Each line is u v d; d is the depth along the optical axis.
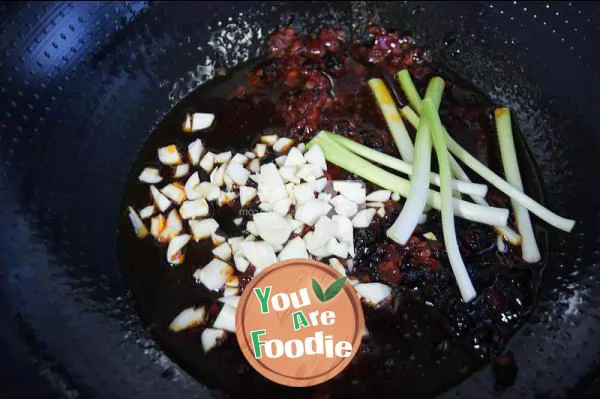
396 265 0.14
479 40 0.18
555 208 0.15
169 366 0.14
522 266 0.14
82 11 0.16
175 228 0.15
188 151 0.17
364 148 0.16
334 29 0.19
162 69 0.18
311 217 0.15
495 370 0.13
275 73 0.18
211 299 0.14
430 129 0.15
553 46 0.16
